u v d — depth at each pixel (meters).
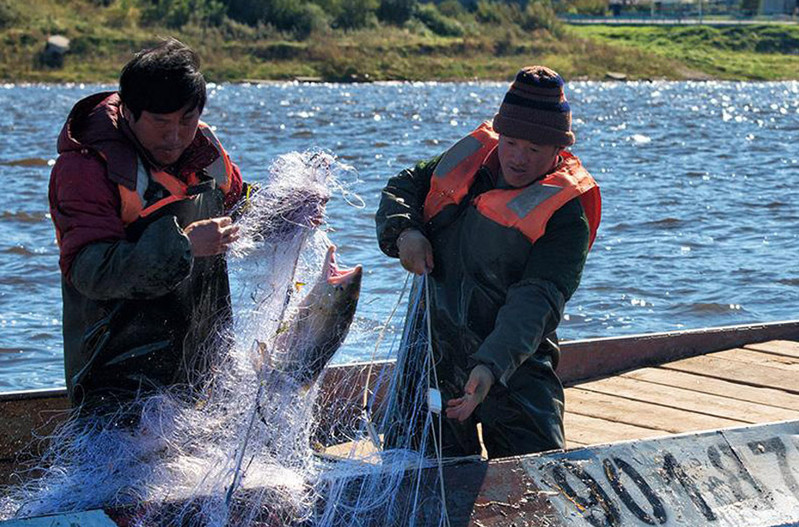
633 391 6.49
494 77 73.75
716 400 6.30
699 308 10.36
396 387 4.82
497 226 4.46
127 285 3.80
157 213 4.04
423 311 4.79
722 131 33.41
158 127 3.93
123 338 4.12
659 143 28.69
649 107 46.88
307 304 4.35
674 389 6.52
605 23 95.25
